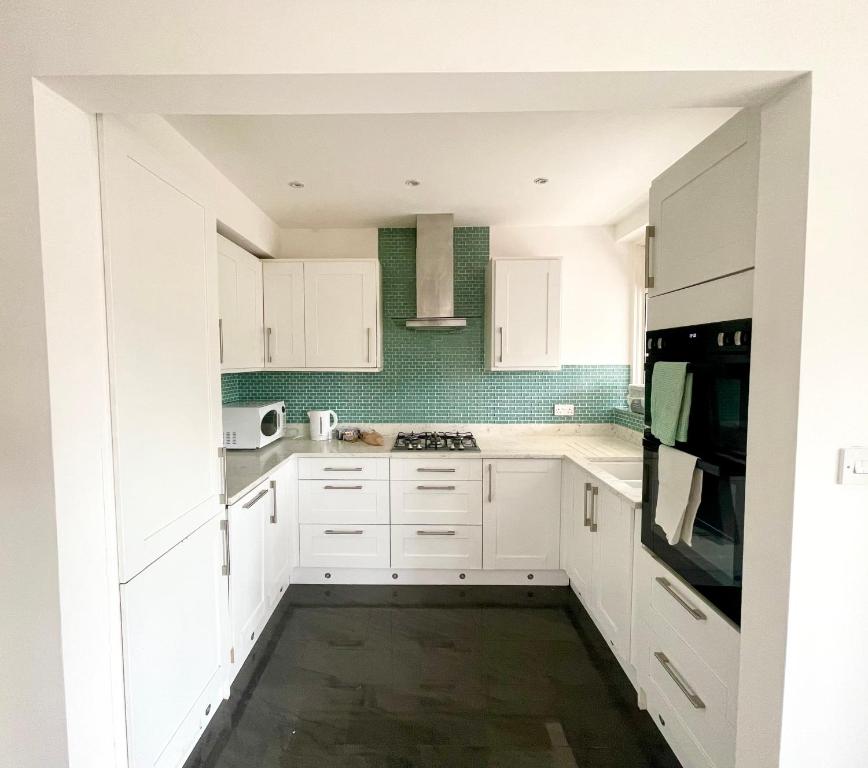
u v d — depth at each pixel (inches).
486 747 59.0
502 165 80.9
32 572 37.7
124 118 57.0
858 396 36.5
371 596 98.2
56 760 38.5
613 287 118.8
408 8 35.9
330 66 36.0
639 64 35.9
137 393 46.2
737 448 43.4
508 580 103.3
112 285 42.5
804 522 36.9
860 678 38.0
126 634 44.5
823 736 38.3
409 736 60.6
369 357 110.3
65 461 38.2
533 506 100.3
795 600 37.4
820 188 35.6
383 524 101.6
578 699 67.4
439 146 73.5
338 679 71.6
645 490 61.6
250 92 38.8
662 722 58.7
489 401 120.8
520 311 107.7
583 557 89.1
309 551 102.3
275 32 35.9
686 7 35.7
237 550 70.7
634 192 94.5
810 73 35.5
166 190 51.0
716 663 46.7
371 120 65.3
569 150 75.2
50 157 36.8
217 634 64.1
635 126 67.4
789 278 37.1
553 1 35.9
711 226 47.4
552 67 35.9
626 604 68.7
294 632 84.4
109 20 35.5
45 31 35.3
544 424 120.8
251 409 102.0
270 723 62.7
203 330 59.5
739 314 43.5
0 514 37.4
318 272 109.3
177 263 53.4
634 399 111.4
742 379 42.6
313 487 101.6
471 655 77.7
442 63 36.0
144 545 47.2
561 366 118.3
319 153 75.9
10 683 38.4
